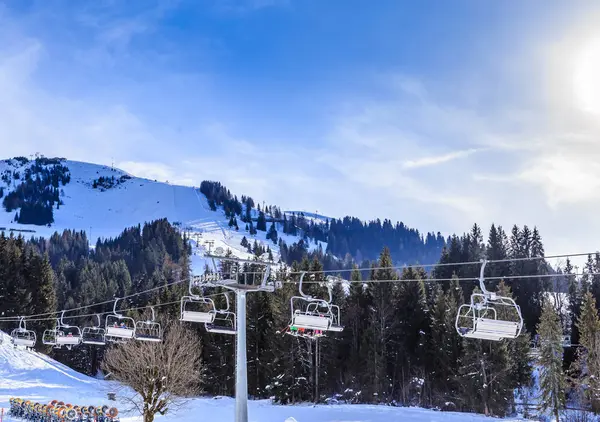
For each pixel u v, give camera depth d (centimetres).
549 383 5397
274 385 6062
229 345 7000
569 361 7006
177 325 6469
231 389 6906
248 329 6906
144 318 7069
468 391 5381
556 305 9750
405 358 6481
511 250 11381
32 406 4356
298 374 6159
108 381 6662
